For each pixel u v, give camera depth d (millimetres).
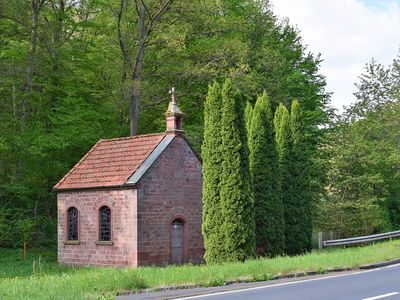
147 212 26359
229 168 25641
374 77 54281
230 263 22641
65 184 28938
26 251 32719
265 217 28672
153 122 40719
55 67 36406
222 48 38500
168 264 26859
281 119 32469
